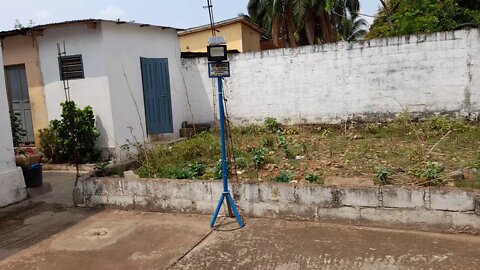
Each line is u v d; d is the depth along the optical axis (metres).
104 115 7.98
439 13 10.60
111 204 5.26
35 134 8.60
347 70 9.21
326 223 4.34
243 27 15.97
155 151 6.92
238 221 4.38
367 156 6.41
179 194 4.89
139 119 8.62
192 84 10.54
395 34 11.14
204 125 10.33
